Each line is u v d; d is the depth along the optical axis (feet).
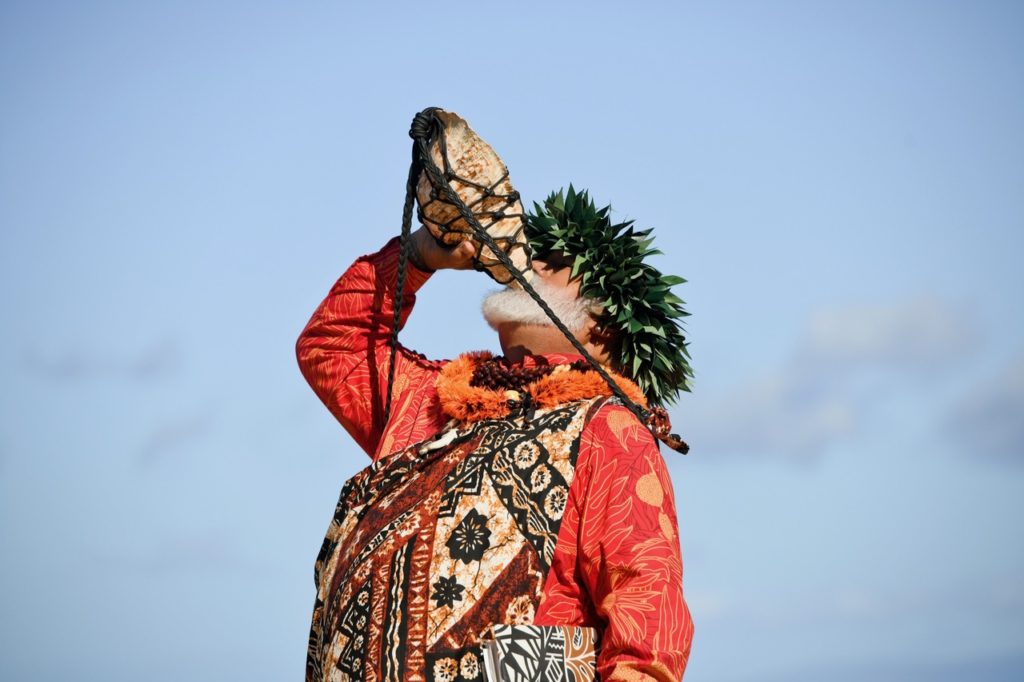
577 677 18.88
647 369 23.00
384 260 24.04
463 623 19.16
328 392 24.27
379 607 19.53
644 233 23.45
